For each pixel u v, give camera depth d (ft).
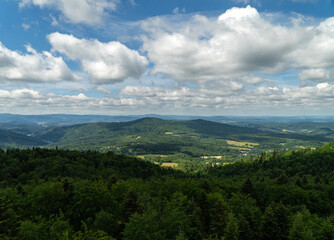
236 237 149.69
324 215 264.72
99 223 161.79
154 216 150.41
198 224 181.68
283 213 173.68
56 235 129.18
